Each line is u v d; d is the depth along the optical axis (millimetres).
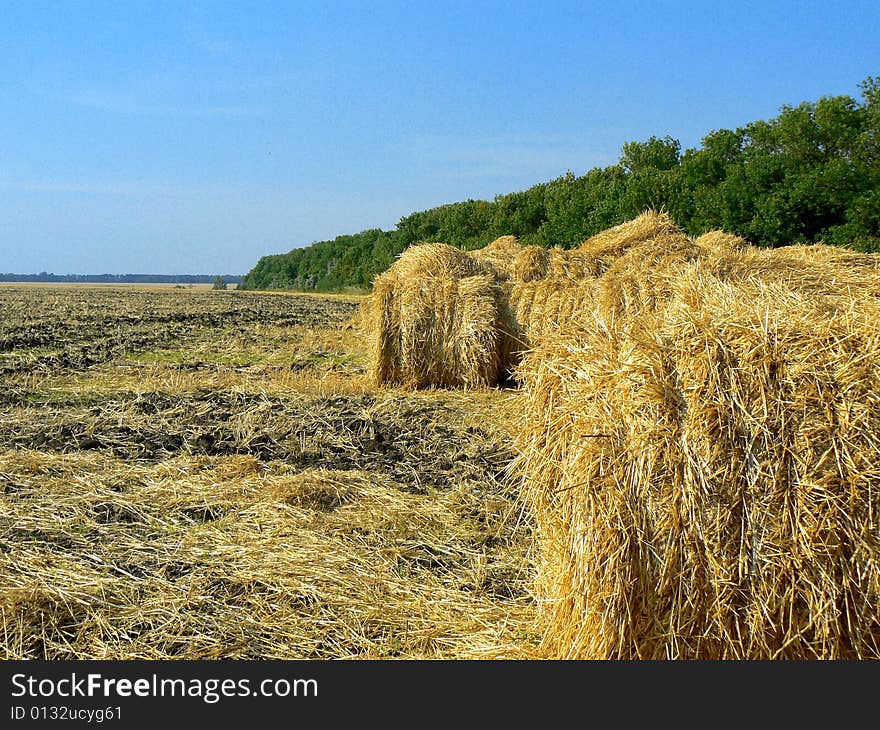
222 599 4383
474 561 4906
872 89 29281
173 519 5543
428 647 3955
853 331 3273
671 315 3521
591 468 3271
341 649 3938
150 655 3854
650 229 11219
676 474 3172
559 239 39219
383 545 5113
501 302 10438
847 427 3121
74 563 4766
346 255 72000
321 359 14047
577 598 3391
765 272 9391
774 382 3188
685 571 3176
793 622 3154
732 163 32719
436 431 8055
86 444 7363
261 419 8352
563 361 3695
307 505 5832
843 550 3125
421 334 10305
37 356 13438
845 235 26953
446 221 53812
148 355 14289
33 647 3918
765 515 3141
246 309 27375
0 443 7383
